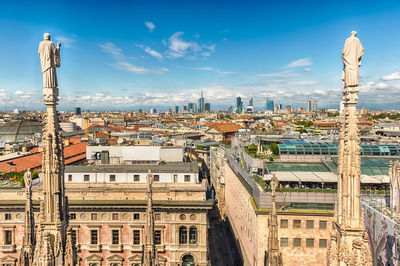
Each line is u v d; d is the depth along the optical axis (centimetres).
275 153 6850
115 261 5272
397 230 2506
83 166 6322
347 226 1477
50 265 1587
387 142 8644
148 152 7081
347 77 1482
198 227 5341
